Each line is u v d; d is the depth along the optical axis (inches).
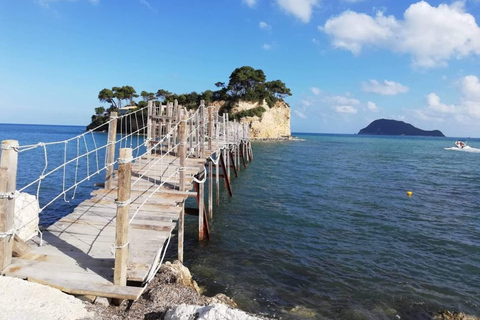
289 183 932.0
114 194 347.6
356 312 283.3
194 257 389.1
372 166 1412.4
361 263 387.5
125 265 184.1
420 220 581.3
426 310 292.0
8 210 184.5
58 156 1424.7
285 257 398.0
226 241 446.6
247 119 3223.4
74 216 281.4
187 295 240.2
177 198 343.9
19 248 203.0
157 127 647.8
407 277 354.9
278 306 288.8
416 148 2962.6
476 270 378.6
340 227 526.3
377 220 572.1
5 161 179.5
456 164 1560.0
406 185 942.4
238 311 173.3
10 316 148.3
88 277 185.8
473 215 624.1
